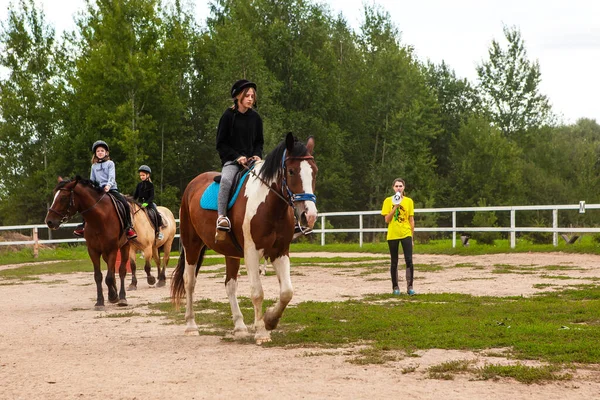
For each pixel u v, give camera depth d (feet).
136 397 15.57
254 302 23.00
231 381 16.97
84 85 143.02
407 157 164.45
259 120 25.76
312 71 158.92
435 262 58.65
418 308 29.91
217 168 155.22
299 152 21.77
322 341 22.61
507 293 35.47
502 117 197.26
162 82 146.92
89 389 16.49
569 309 28.14
